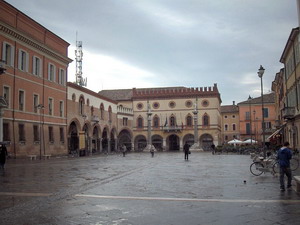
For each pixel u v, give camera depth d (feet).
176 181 51.93
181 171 70.44
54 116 156.56
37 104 142.31
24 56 135.13
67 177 58.75
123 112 262.47
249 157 135.13
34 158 131.85
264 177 56.85
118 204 32.96
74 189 43.16
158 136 277.23
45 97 148.97
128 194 39.04
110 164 97.55
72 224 25.48
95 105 211.00
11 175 62.80
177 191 41.37
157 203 33.47
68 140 172.86
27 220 26.66
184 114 273.13
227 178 55.83
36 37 142.31
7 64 124.26
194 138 257.55
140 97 280.10
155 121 277.03
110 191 41.39
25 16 133.49
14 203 33.55
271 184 47.57
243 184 47.78
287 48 133.90
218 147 187.62
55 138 156.15
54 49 155.63
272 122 279.69
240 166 83.41
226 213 28.89
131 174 64.28
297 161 67.36
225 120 322.96
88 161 116.26
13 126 124.88
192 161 110.11
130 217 27.61
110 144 242.17
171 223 25.71
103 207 31.53
